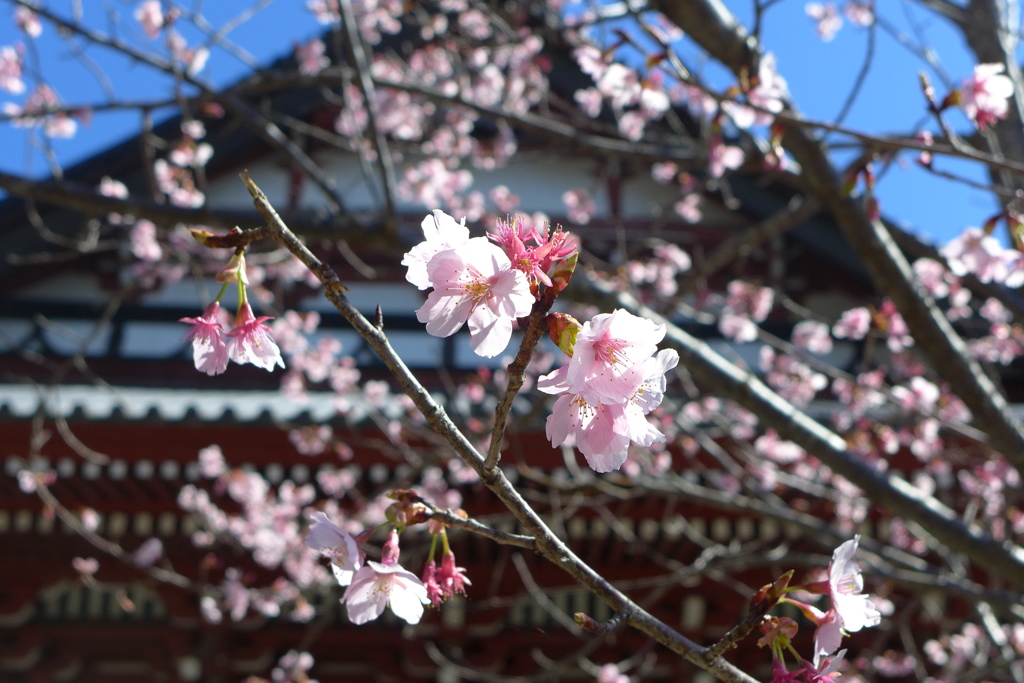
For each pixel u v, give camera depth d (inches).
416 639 320.5
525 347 59.0
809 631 303.9
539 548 66.5
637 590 311.0
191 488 283.6
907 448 270.2
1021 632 251.6
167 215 205.0
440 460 238.1
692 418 283.7
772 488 272.7
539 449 263.7
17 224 388.2
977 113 128.9
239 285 69.0
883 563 226.1
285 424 273.0
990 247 130.1
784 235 408.5
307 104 405.4
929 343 171.8
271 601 294.5
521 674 323.3
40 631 319.9
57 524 292.4
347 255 240.5
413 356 378.3
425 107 337.1
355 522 275.3
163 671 325.1
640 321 59.0
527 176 424.5
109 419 274.5
